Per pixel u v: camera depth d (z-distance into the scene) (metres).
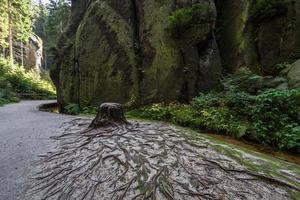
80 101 11.30
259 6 9.08
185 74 9.16
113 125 5.90
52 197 3.03
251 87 7.59
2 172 3.79
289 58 8.80
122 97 10.06
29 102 18.77
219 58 9.77
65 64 12.46
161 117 7.95
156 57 9.62
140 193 2.95
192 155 4.05
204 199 2.80
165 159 3.87
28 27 34.88
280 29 9.09
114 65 10.50
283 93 5.69
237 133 5.82
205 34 9.17
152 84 9.57
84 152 4.38
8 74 24.06
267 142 5.38
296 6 8.89
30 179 3.54
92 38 11.42
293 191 3.02
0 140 5.63
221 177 3.30
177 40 9.41
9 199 3.01
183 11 9.09
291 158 4.69
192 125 6.91
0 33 30.70
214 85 9.33
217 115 6.65
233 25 10.40
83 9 13.55
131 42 10.49
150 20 10.09
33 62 41.59
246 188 3.04
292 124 5.38
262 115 5.96
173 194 2.89
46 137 5.82
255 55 9.49
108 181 3.28
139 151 4.21
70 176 3.51
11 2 30.11
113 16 11.12
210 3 9.66
